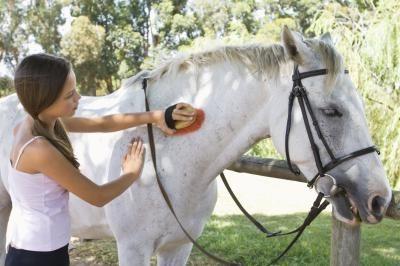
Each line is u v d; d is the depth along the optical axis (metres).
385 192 1.58
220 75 1.86
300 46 1.63
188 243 2.14
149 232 1.90
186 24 19.84
